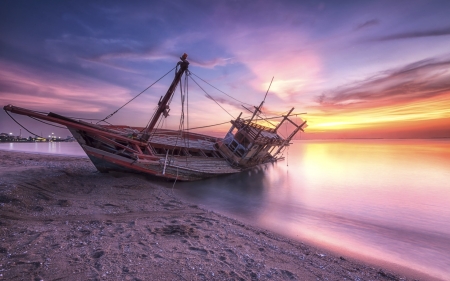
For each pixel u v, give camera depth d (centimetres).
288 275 559
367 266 704
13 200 896
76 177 1501
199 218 987
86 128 1568
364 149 10488
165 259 573
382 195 1880
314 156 6600
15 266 487
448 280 657
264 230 959
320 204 1547
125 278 471
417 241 955
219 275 520
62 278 454
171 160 1933
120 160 1623
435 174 3081
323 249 812
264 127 3000
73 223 791
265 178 2683
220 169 2369
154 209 1078
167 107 1912
